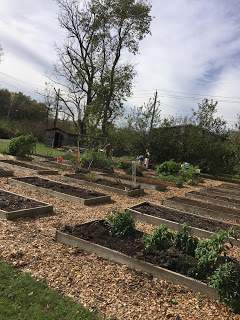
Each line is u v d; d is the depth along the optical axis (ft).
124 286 18.15
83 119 88.58
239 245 27.07
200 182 70.90
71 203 33.91
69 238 22.38
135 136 97.14
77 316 14.76
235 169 94.48
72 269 19.16
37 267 18.81
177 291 18.37
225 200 48.21
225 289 16.89
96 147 75.82
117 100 89.76
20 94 204.13
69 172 54.29
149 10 94.22
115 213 24.64
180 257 20.45
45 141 133.18
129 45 95.86
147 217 30.76
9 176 42.91
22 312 14.47
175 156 95.30
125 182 50.34
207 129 101.45
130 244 22.34
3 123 150.20
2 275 17.12
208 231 28.58
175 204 39.24
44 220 27.20
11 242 21.59
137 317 15.57
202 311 16.81
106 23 93.76
